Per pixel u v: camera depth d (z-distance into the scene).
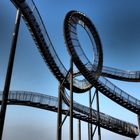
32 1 19.22
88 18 27.50
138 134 28.36
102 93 26.39
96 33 27.88
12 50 15.91
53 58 23.03
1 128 13.75
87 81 27.08
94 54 27.95
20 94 26.77
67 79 24.89
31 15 19.58
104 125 28.02
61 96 24.20
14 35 16.52
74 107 27.48
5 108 14.20
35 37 20.92
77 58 24.11
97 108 27.47
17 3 17.77
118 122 28.89
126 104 26.69
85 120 28.06
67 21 24.86
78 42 25.50
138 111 27.20
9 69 15.26
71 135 20.91
